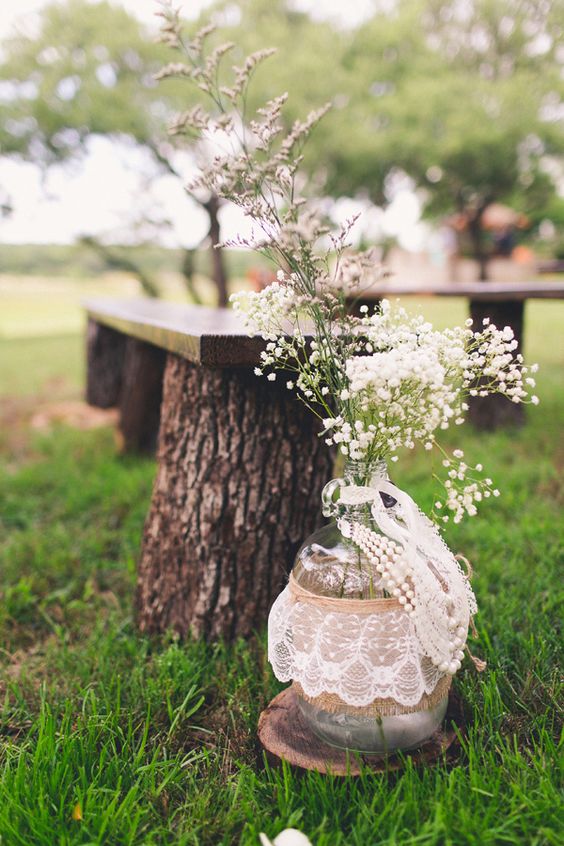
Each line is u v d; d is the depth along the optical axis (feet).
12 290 74.84
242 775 4.97
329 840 4.41
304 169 31.68
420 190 44.50
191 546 7.03
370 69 34.19
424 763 4.90
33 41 27.61
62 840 4.34
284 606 5.16
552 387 19.02
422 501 10.53
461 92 36.50
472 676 5.97
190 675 6.33
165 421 7.39
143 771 5.07
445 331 4.82
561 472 12.05
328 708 4.79
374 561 4.63
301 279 4.64
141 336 9.20
